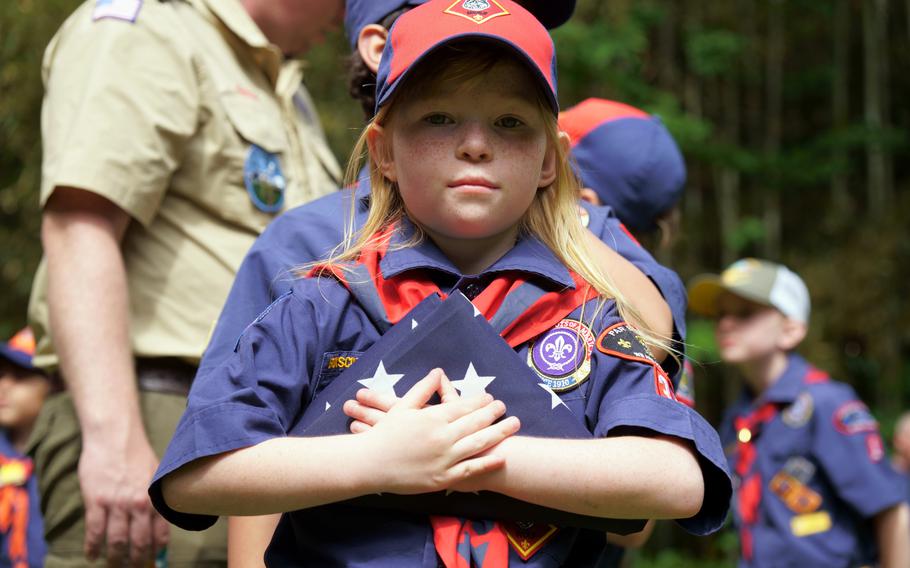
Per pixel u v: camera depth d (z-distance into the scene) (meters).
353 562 1.91
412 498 1.92
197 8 3.30
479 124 1.98
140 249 3.09
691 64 13.95
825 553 6.04
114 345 2.91
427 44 1.98
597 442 1.87
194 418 1.89
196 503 1.86
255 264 2.33
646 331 2.19
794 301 6.64
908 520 5.96
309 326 2.02
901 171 14.95
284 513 2.06
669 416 1.92
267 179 3.25
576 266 2.13
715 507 1.98
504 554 1.90
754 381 6.69
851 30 14.95
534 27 2.05
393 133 2.05
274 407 1.93
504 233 2.11
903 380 13.71
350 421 1.93
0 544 6.26
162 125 3.04
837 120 14.56
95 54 3.07
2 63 9.48
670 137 3.66
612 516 1.87
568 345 2.02
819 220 14.58
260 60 3.39
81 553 3.09
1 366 6.83
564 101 12.18
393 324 2.02
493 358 1.95
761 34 14.79
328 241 2.33
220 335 2.24
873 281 13.53
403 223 2.14
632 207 3.53
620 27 12.32
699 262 14.32
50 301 2.95
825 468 6.05
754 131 14.97
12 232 10.38
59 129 3.04
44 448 3.12
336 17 3.51
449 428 1.83
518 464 1.83
